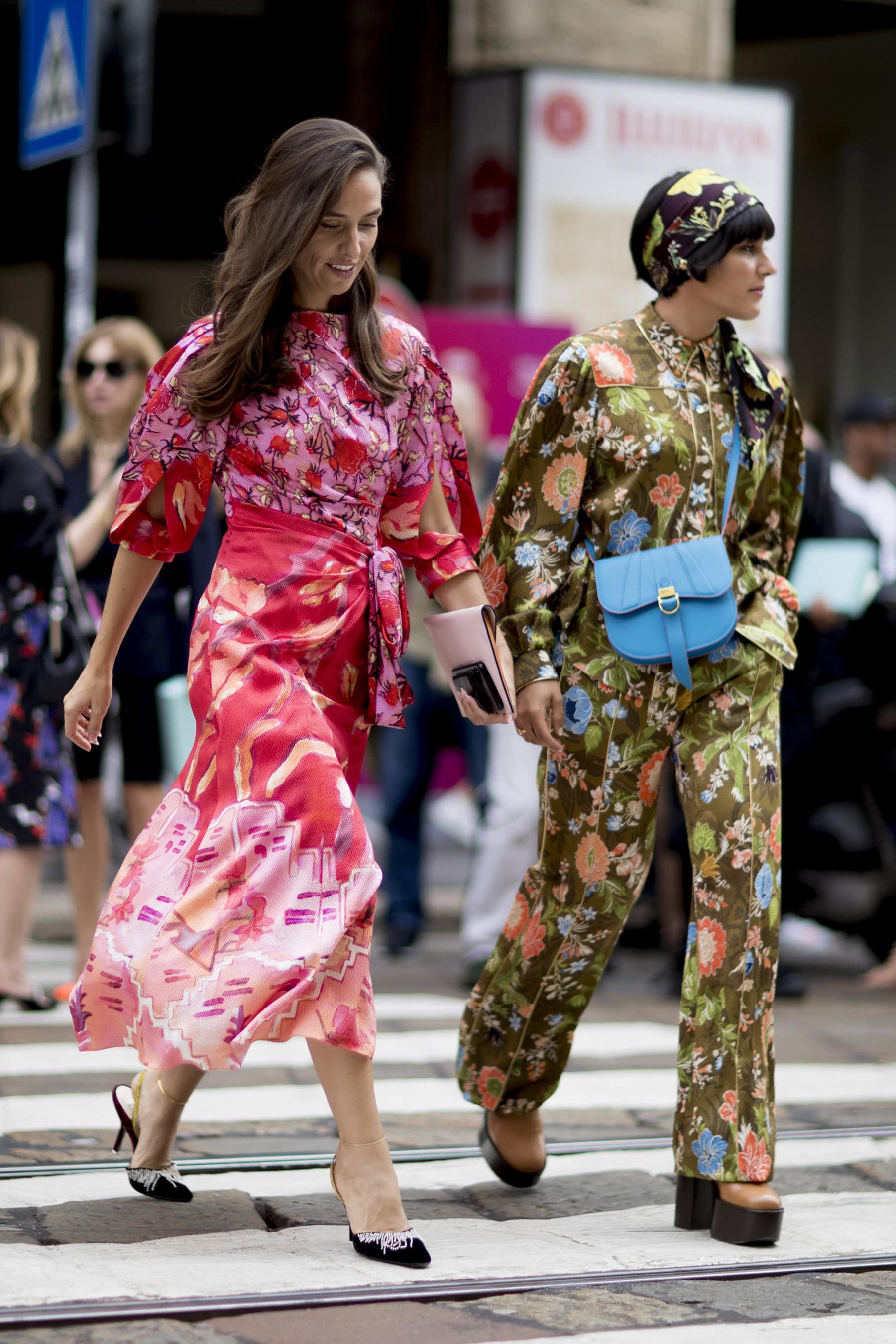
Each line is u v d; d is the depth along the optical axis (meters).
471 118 33.47
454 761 36.03
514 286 32.75
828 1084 15.17
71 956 21.80
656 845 22.67
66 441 19.00
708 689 10.66
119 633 10.52
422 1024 17.48
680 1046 10.52
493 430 30.03
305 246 9.68
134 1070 14.77
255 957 9.32
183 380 9.80
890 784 22.27
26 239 39.47
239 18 38.75
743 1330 8.69
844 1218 10.89
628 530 10.73
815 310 45.16
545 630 10.78
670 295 10.85
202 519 10.41
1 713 17.27
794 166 44.50
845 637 22.27
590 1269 9.64
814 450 20.11
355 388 9.92
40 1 25.16
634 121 33.25
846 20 42.28
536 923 10.92
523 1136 11.34
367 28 37.53
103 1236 9.88
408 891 22.97
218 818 9.62
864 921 22.56
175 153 39.06
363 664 10.08
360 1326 8.51
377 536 10.31
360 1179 9.60
